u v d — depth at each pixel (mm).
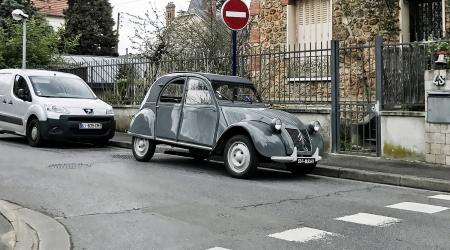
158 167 10555
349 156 11320
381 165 10117
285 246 5402
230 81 10328
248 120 9336
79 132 13586
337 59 11766
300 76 12688
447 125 9977
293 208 7074
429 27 13359
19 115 14359
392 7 13711
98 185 8555
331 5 14773
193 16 19812
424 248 5332
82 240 5676
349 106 11625
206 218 6527
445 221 6430
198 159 11789
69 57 29172
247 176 9258
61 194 7887
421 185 8711
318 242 5539
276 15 16109
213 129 9789
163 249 5348
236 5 11703
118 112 17438
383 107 11047
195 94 10227
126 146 14031
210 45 17953
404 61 10703
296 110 12328
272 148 8961
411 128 10555
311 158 9289
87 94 14914
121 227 6152
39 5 45438
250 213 6781
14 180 8953
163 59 16516
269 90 13312
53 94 14312
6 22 24984
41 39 23031
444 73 9930
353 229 6043
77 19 44438
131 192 8031
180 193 7992
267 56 13359
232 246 5410
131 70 17281
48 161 11188
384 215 6730
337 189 8531
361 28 14273
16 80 14922
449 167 9836
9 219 6391
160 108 10789
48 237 5789
